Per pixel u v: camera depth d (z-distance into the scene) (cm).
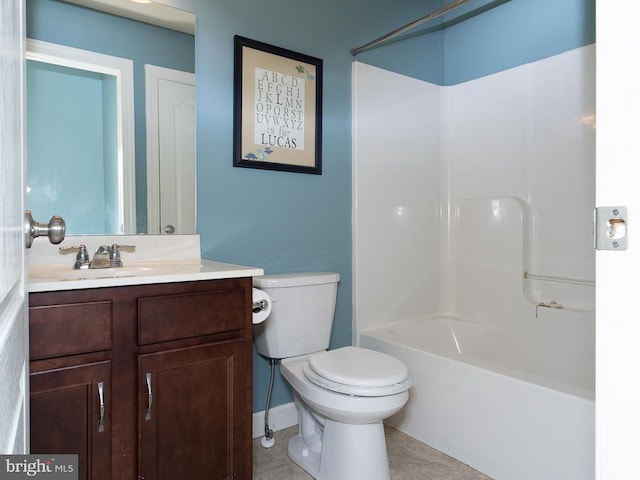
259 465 177
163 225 176
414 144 260
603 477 68
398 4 254
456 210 273
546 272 231
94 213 162
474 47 263
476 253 261
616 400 66
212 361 134
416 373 198
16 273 59
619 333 66
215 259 188
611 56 66
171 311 126
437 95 273
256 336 193
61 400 110
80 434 112
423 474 169
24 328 71
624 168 65
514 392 159
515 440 158
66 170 157
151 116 173
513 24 244
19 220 62
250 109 195
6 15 50
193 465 130
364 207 237
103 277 120
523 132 240
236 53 191
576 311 213
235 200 193
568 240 223
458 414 179
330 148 225
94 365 114
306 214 217
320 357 171
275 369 206
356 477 152
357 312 236
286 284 181
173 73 177
